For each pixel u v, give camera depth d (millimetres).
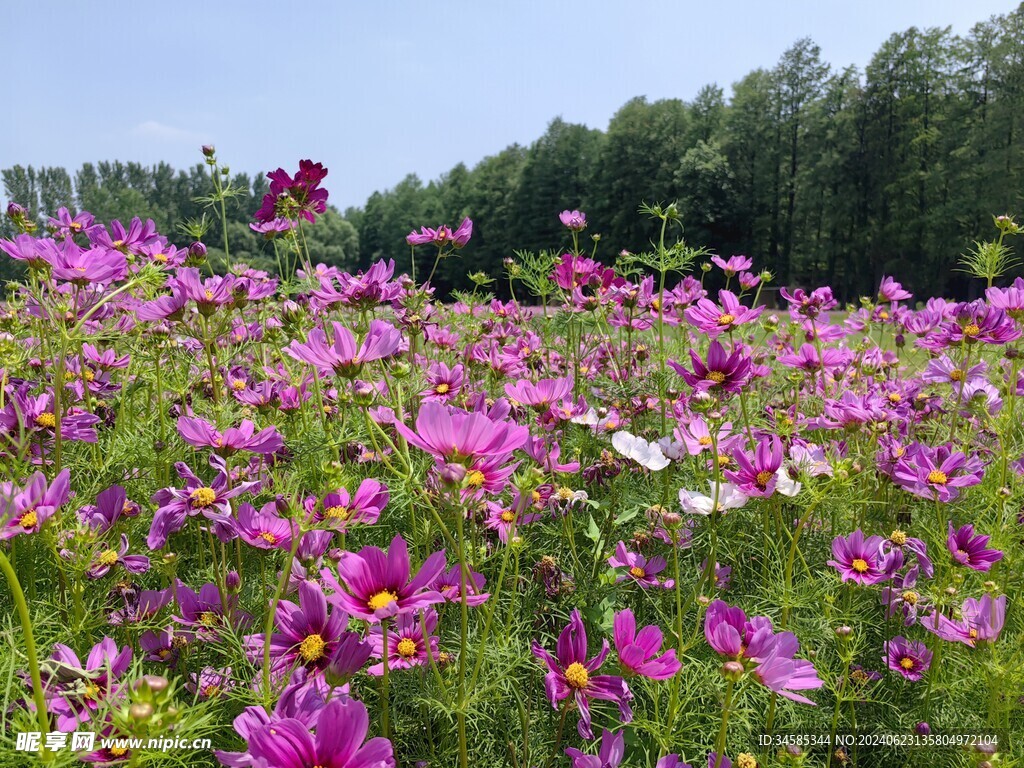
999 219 3314
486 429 1585
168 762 1493
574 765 1687
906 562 2814
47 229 3914
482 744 2078
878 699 2369
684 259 3750
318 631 1689
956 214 39094
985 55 42438
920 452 2801
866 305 5570
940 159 42844
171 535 2748
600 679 1835
